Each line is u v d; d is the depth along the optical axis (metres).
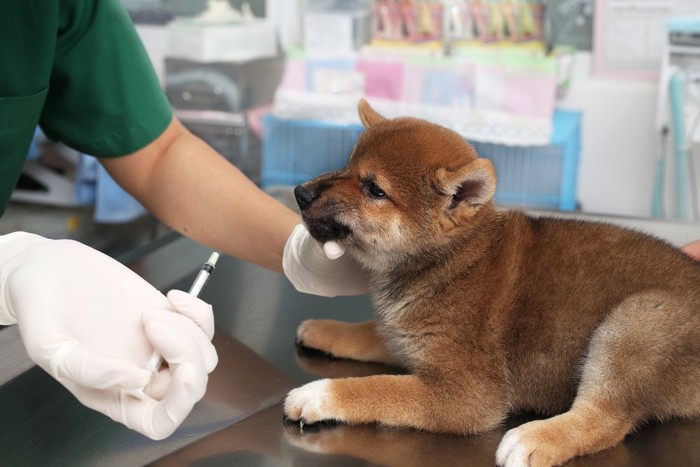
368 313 2.03
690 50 3.78
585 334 1.63
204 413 1.54
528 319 1.67
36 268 1.44
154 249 2.27
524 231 1.77
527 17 3.93
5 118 1.81
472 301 1.71
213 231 2.04
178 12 4.43
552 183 3.99
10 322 1.54
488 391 1.67
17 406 1.54
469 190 1.74
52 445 1.42
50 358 1.30
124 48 2.00
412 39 4.08
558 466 1.47
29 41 1.79
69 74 1.94
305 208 1.81
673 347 1.55
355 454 1.46
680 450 1.49
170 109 2.13
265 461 1.38
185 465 1.36
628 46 3.96
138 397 1.33
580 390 1.58
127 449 1.40
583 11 3.96
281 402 1.60
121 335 1.42
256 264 2.13
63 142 2.10
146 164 2.08
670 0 3.84
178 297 1.46
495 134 3.88
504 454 1.45
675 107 3.84
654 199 4.05
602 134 4.15
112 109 2.01
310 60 4.16
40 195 4.83
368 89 4.10
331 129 4.17
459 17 3.98
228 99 4.38
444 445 1.55
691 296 1.60
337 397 1.59
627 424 1.54
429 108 3.99
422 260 1.80
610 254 1.68
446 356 1.70
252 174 4.45
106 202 4.34
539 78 3.82
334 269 1.89
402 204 1.79
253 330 1.90
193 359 1.32
